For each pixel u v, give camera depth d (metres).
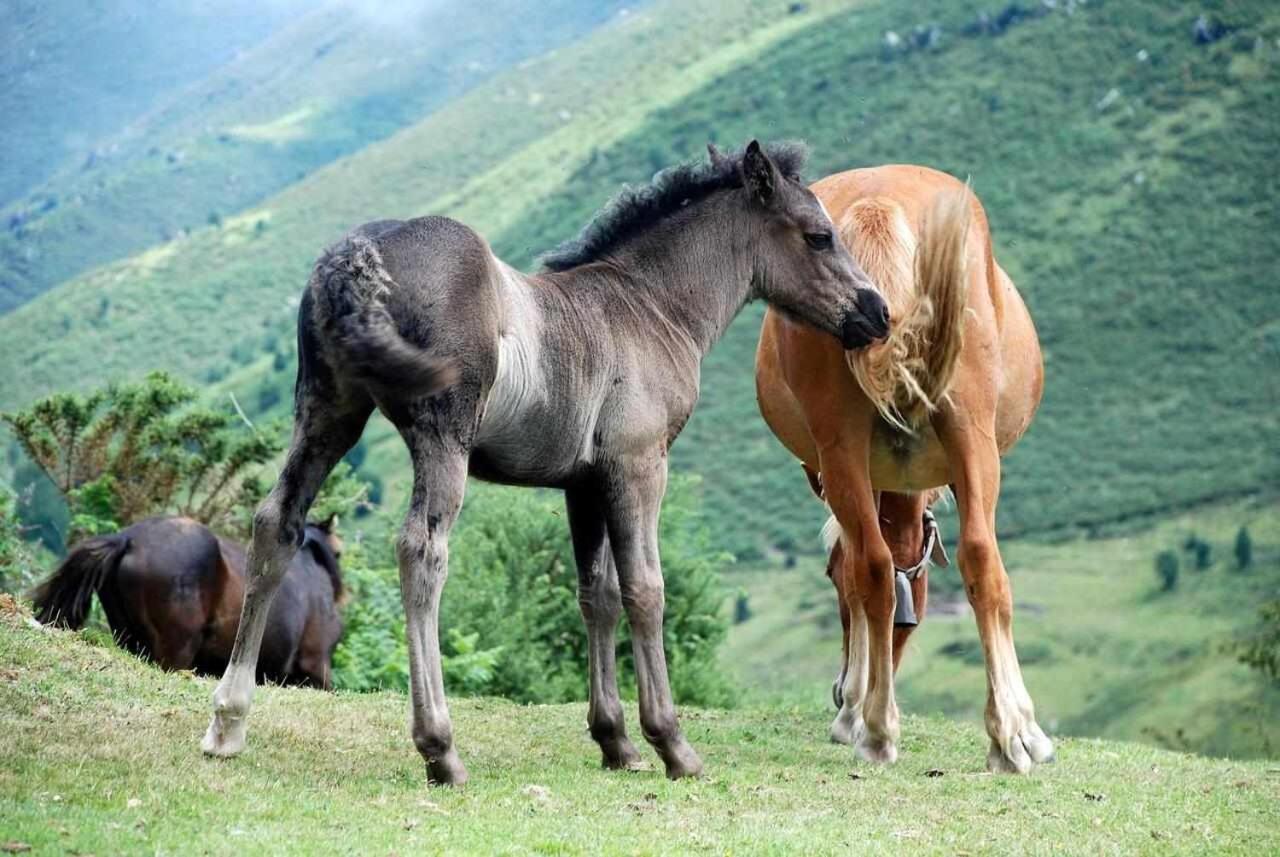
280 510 6.68
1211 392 116.50
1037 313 126.88
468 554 19.41
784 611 94.81
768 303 8.27
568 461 7.31
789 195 8.09
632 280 7.84
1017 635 91.12
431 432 6.48
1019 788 7.76
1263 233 131.38
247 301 187.00
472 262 6.67
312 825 5.79
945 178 9.20
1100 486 109.12
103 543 11.27
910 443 8.47
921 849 6.17
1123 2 167.75
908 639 10.32
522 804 6.58
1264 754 18.75
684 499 22.00
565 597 19.66
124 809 5.69
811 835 6.28
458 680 16.19
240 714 6.86
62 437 15.74
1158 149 143.12
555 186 175.00
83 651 8.82
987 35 170.75
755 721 10.85
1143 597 94.00
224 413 16.09
